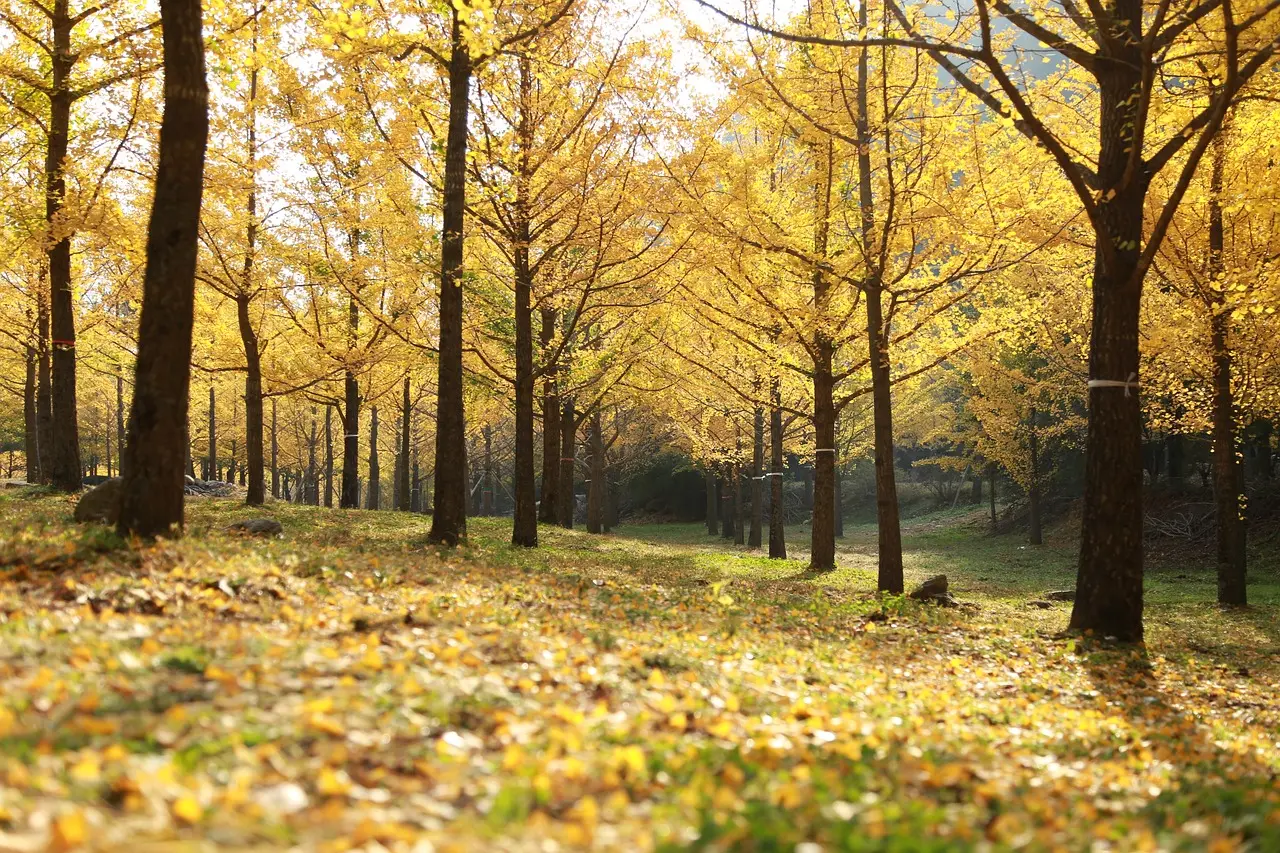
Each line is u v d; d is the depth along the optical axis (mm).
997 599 15742
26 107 14688
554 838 2410
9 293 20672
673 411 24125
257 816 2385
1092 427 10258
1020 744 4902
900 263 14180
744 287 14516
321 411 42281
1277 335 14586
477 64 11945
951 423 35094
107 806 2367
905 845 2525
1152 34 8656
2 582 5551
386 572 8047
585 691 4434
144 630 4543
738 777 3146
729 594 10789
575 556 14531
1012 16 9609
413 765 3049
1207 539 25406
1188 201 13609
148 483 7293
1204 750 5605
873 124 12945
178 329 7398
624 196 13891
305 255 17125
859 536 40406
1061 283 16859
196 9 7379
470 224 15586
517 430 15688
